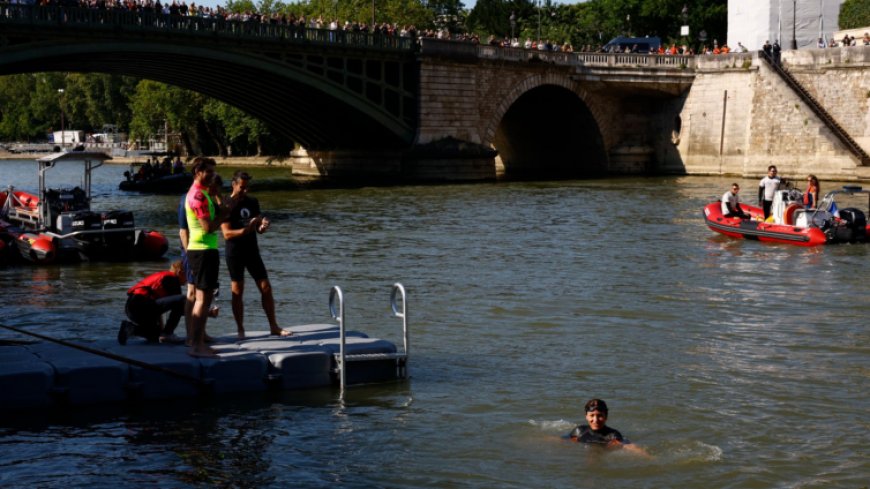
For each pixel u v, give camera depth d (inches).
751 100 2874.0
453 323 837.2
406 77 2760.8
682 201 2039.9
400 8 3937.0
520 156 3440.0
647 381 656.4
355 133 2871.6
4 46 1902.1
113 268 1170.0
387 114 2667.3
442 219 1683.1
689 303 928.3
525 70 2942.9
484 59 2834.6
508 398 613.0
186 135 4879.4
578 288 1003.3
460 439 540.1
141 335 629.9
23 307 916.6
